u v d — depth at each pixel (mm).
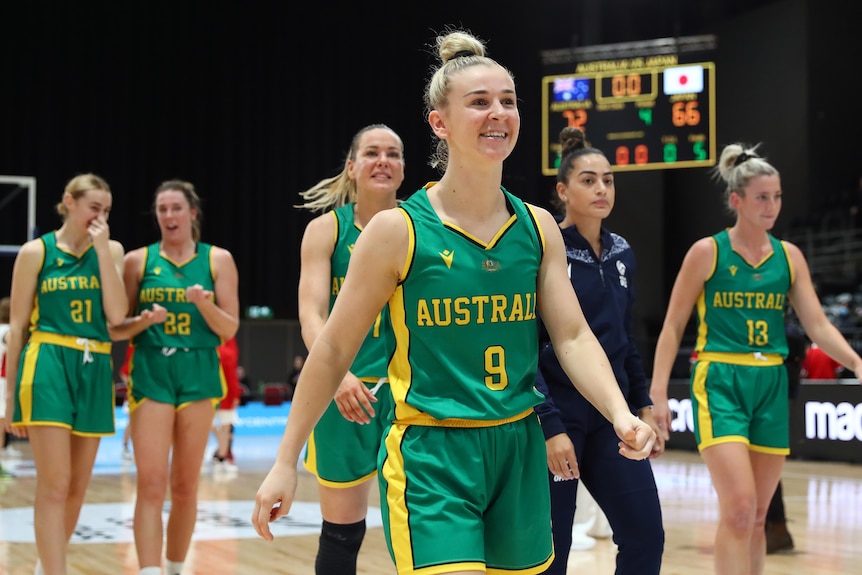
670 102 14102
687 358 15297
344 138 20516
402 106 20391
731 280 4203
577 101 14500
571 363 2344
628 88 14305
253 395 18250
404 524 2240
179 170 19812
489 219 2330
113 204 19281
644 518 3240
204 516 7109
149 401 4594
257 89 20328
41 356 4477
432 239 2270
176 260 4844
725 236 4281
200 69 20000
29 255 4555
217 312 4695
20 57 18672
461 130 2266
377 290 2283
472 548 2189
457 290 2256
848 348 4203
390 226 2270
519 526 2334
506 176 7234
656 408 4258
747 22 18734
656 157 14133
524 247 2328
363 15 20594
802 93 17688
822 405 11117
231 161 20109
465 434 2273
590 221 3574
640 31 19906
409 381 2312
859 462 10727
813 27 17547
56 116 18906
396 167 3863
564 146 3994
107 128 19266
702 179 18750
